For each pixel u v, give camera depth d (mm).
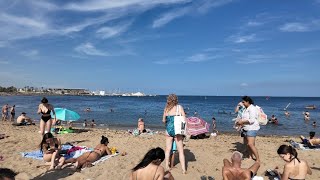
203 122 17078
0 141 12844
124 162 9156
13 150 11039
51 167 8609
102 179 7570
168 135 8102
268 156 10359
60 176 7938
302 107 68312
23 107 54031
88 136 15656
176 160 9281
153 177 5484
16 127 19859
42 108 11375
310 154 11031
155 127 26344
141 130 18578
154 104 76688
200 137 16703
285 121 33781
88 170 8328
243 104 9133
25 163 9211
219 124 29859
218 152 10812
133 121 31531
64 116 17594
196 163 9109
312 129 26438
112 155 10062
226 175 6285
